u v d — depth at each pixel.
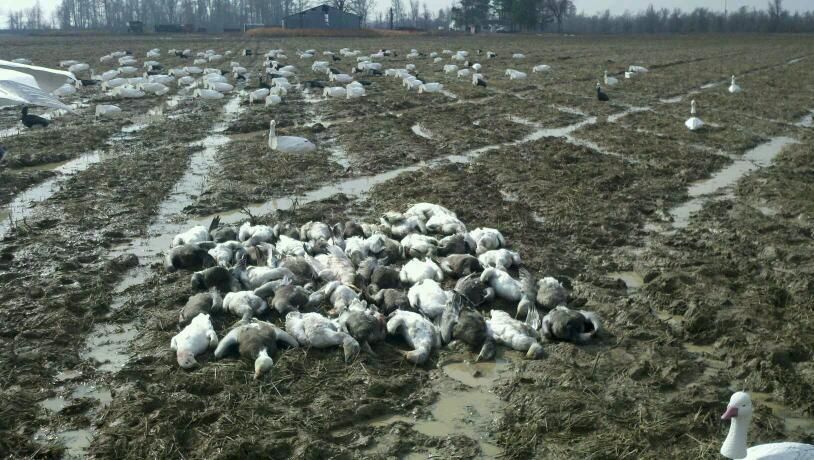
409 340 8.52
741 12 141.25
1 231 12.79
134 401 7.24
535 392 7.46
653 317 9.24
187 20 154.50
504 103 28.84
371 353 8.28
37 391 7.56
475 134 22.14
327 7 108.31
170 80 35.44
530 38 99.19
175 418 6.95
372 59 52.34
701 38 99.00
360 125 23.31
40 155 18.61
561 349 8.41
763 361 7.90
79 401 7.34
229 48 69.19
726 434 6.77
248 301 9.12
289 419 7.02
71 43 75.00
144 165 17.70
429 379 7.86
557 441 6.70
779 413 7.20
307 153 19.06
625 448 6.54
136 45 72.50
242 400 7.29
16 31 128.12
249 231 11.77
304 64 49.06
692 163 18.27
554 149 19.78
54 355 8.24
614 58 55.09
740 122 24.67
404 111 26.97
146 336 8.79
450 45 76.69
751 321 8.99
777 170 17.56
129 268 11.09
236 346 8.20
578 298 9.79
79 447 6.65
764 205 14.66
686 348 8.57
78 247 11.95
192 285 10.03
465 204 14.40
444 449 6.60
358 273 10.14
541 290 9.59
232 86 33.78
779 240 12.21
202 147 20.28
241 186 15.88
